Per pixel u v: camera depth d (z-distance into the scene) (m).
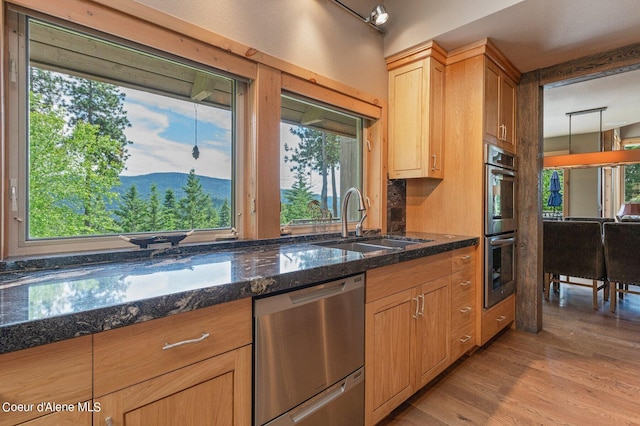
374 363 1.54
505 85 2.74
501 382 2.05
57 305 0.76
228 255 1.54
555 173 6.34
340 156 2.49
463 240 2.22
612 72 2.54
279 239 1.94
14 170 1.20
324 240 2.17
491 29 2.21
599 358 2.37
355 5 2.39
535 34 2.27
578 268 3.62
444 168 2.63
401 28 2.53
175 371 0.90
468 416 1.72
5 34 1.15
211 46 1.61
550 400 1.86
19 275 1.10
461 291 2.26
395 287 1.66
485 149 2.43
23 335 0.66
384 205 2.65
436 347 1.99
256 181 1.83
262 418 1.10
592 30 2.20
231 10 1.68
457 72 2.53
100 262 1.32
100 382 0.77
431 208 2.73
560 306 3.60
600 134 5.74
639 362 2.30
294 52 1.99
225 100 1.79
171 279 1.04
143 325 0.84
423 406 1.81
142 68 1.49
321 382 1.29
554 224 3.75
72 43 1.31
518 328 2.93
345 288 1.40
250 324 1.07
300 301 1.22
